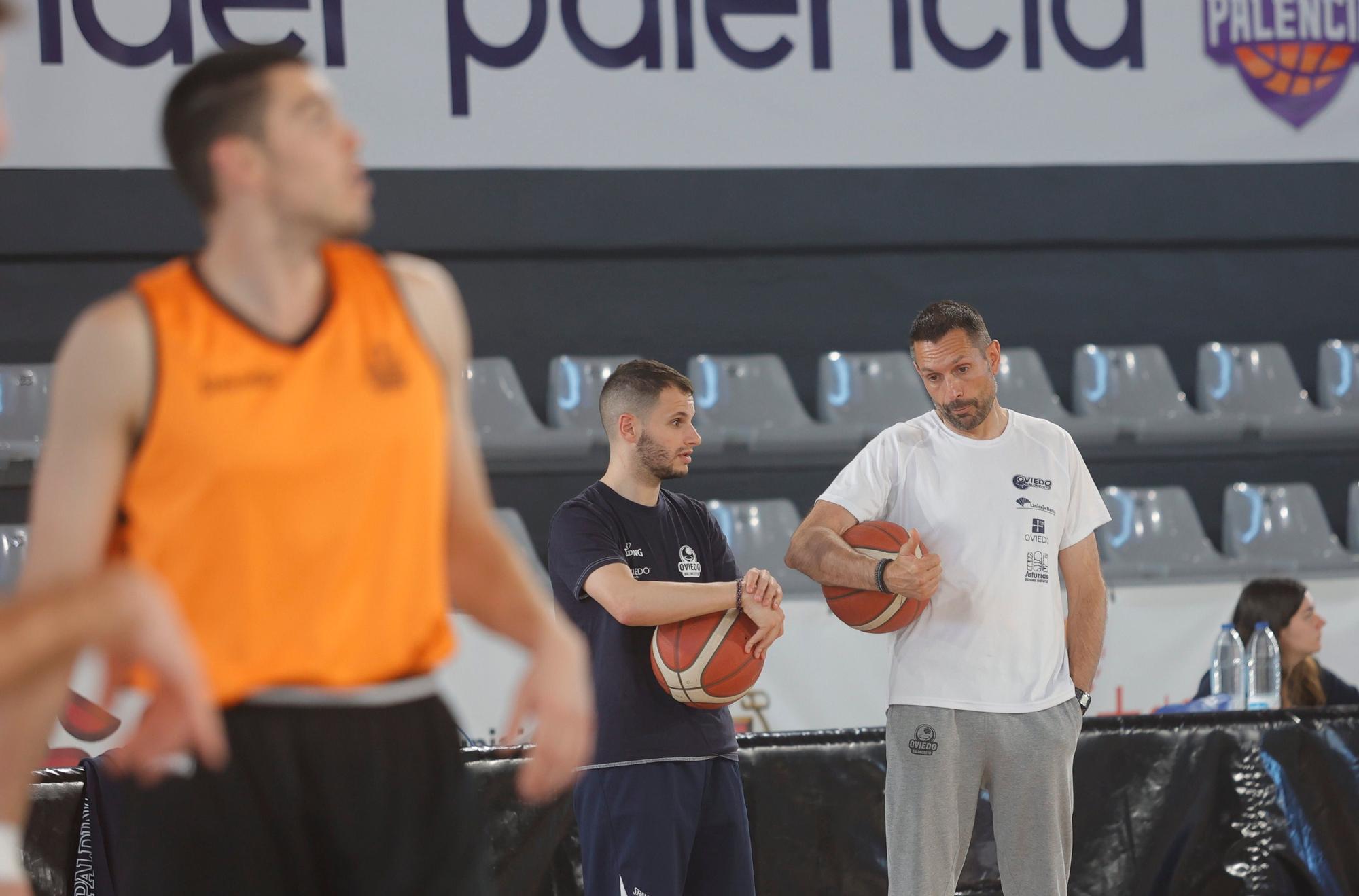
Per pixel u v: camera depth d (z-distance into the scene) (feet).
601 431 62.64
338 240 12.66
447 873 12.90
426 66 61.93
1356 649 50.11
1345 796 34.50
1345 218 70.95
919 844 28.66
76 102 59.26
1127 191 69.72
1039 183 69.15
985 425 30.30
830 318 68.80
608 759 28.14
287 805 12.17
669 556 29.71
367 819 12.46
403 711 12.76
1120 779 33.94
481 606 13.93
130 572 9.59
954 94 66.03
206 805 12.06
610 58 63.57
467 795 13.30
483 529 13.82
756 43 64.54
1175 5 67.36
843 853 33.12
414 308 13.16
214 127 11.78
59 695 10.52
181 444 11.51
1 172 60.54
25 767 10.52
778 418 66.23
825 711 45.21
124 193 61.72
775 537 60.03
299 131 11.95
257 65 11.93
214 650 11.82
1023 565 29.35
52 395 11.61
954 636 29.12
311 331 12.12
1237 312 71.31
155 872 12.19
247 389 11.68
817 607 45.55
